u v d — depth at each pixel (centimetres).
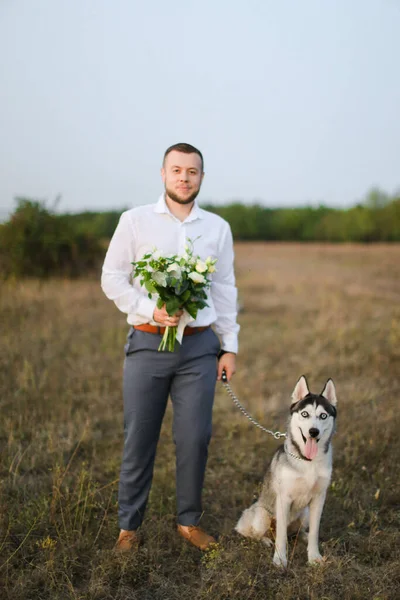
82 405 602
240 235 4412
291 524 378
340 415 571
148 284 313
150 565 332
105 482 441
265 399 638
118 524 371
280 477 342
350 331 918
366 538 356
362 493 423
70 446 494
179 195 339
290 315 1107
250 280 1688
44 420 553
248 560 337
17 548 347
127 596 308
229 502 422
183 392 348
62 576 318
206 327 354
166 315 324
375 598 294
